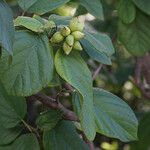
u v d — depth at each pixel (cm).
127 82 196
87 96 79
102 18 103
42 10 90
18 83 80
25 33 82
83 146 92
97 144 184
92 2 103
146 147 139
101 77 173
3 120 91
